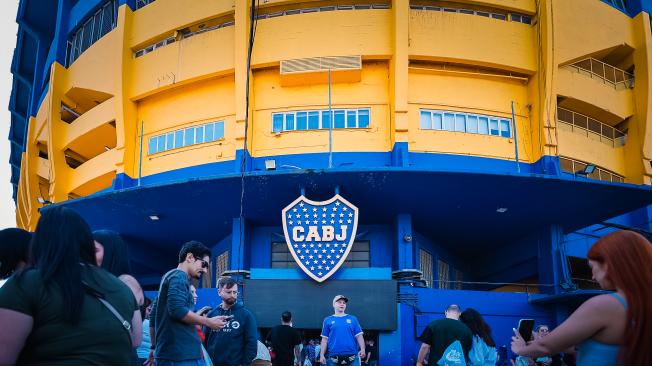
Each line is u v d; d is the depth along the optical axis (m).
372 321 21.05
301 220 22.14
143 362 8.54
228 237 27.22
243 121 24.39
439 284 27.80
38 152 36.03
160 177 26.00
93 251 4.44
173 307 6.93
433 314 22.42
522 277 27.69
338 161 24.33
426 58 24.88
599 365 4.28
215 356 9.18
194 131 25.98
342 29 24.81
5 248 4.92
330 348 12.51
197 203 24.06
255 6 25.08
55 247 4.15
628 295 4.24
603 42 27.39
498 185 22.38
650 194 23.31
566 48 26.16
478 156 24.77
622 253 4.36
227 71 25.34
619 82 28.62
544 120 24.81
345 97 24.98
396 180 22.05
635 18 28.84
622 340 4.18
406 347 21.41
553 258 25.17
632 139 28.36
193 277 7.73
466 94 25.38
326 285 21.58
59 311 3.99
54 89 31.06
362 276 21.72
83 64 30.17
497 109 25.45
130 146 26.80
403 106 23.98
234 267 24.14
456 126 24.98
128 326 4.37
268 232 25.62
